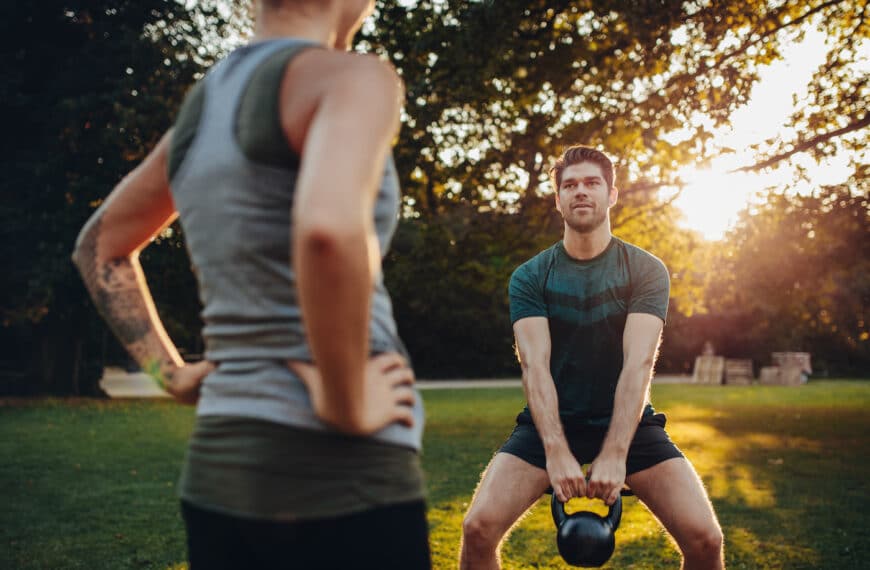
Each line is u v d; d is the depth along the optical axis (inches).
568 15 454.0
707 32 425.1
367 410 40.4
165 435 485.4
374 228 44.8
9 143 780.0
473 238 525.7
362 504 41.7
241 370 42.9
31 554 211.5
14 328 858.1
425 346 1295.5
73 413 637.3
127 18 784.3
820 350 1513.3
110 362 1405.0
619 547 216.7
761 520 247.6
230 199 42.7
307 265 34.9
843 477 332.2
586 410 120.0
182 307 837.2
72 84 760.3
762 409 701.9
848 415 636.1
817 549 210.7
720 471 348.5
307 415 41.5
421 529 44.7
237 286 43.0
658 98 437.1
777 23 439.8
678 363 1540.4
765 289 658.2
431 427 548.4
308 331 36.5
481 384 1170.0
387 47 472.1
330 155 36.8
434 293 588.7
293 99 41.5
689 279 536.4
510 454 117.4
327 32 47.9
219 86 45.3
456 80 450.0
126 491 300.7
